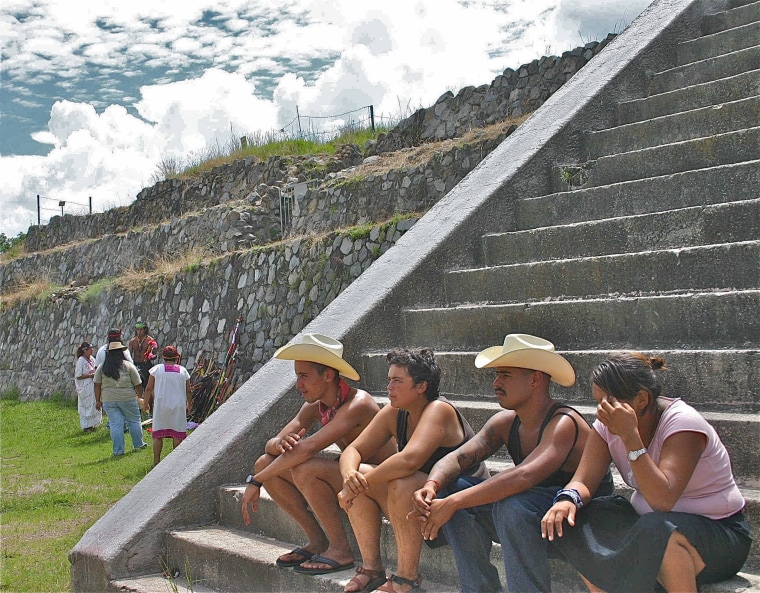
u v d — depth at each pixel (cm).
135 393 1167
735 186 595
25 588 564
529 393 387
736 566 325
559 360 383
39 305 2206
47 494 874
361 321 616
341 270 1294
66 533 714
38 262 2592
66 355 2028
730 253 510
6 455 1225
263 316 1419
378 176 1423
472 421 509
